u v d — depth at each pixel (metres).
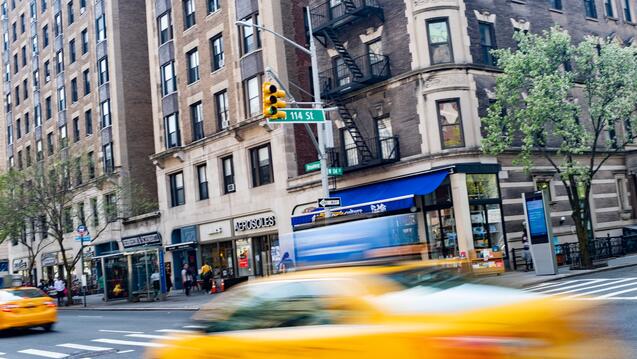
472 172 23.39
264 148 30.66
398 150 24.88
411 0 24.61
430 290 4.73
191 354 5.88
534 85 21.92
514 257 23.92
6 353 13.27
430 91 23.97
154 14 38.06
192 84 34.94
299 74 30.48
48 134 50.66
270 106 17.78
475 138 23.86
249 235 30.92
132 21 43.00
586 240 21.86
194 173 34.62
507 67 22.27
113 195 39.62
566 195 26.95
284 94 18.00
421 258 5.78
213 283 30.09
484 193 24.00
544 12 28.17
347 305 4.70
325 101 28.39
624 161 30.16
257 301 5.51
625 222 29.61
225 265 32.81
